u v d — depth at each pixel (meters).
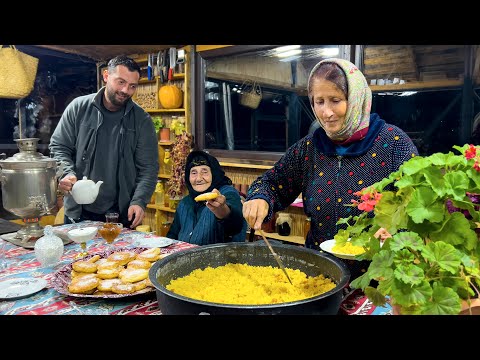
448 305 0.61
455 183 0.68
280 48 3.36
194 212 2.21
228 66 3.75
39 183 1.78
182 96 4.14
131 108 2.62
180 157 3.82
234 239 2.01
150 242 1.83
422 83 2.63
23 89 3.19
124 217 2.69
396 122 2.79
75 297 1.20
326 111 1.40
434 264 0.66
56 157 2.57
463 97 2.51
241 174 3.71
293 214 3.32
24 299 1.18
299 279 1.17
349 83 1.36
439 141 2.64
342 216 1.47
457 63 2.49
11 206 1.79
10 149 4.29
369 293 0.71
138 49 4.20
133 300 1.17
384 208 0.77
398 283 0.63
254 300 1.01
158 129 4.30
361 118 1.45
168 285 1.11
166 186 4.29
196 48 3.90
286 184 1.65
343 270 1.03
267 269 1.27
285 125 3.45
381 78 2.79
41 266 1.50
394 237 0.67
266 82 3.51
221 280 1.18
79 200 1.93
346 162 1.48
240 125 3.74
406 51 2.66
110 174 2.59
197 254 1.25
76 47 4.11
